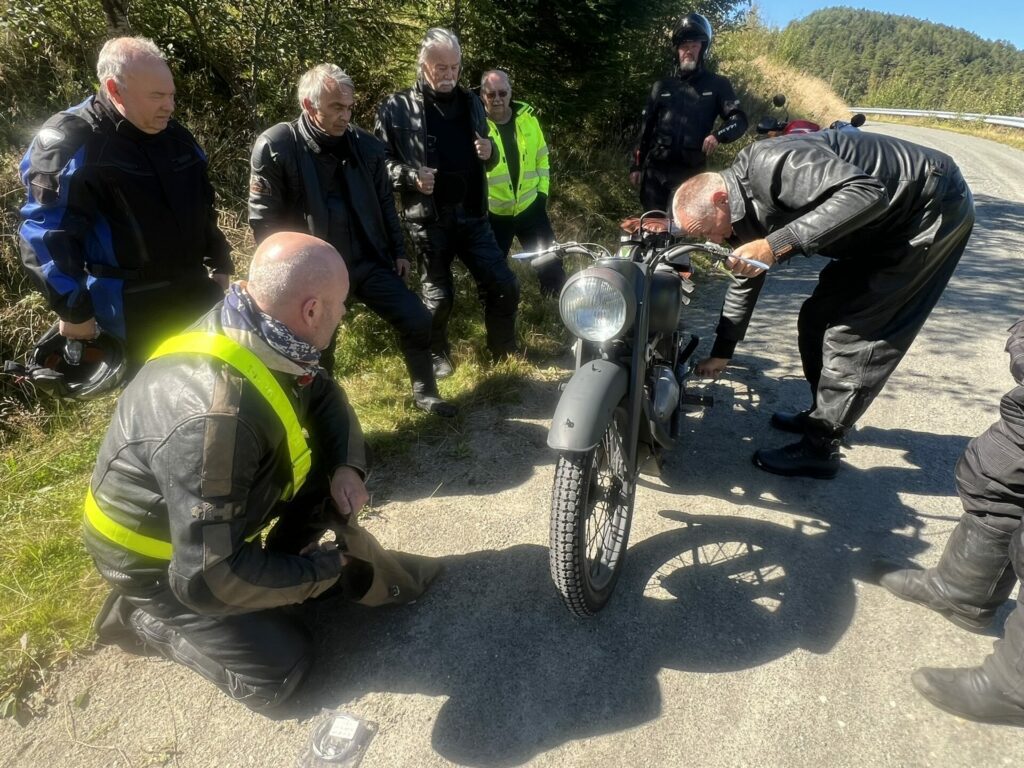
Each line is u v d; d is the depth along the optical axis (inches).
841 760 72.8
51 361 97.2
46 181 86.8
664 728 76.1
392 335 165.6
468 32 247.6
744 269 90.6
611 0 245.9
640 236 101.5
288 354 67.4
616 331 81.2
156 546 69.9
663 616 91.7
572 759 72.7
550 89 259.8
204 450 62.5
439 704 79.0
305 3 190.2
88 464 120.3
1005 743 74.4
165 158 97.3
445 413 138.3
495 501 116.0
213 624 74.0
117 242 94.6
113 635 83.5
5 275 143.2
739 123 212.2
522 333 176.4
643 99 327.3
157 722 77.3
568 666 83.9
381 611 92.7
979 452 82.1
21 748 74.5
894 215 98.3
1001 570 83.4
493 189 177.5
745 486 120.6
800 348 124.0
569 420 78.9
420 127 140.3
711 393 152.9
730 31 542.9
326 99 108.9
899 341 108.2
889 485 121.0
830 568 100.7
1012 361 77.2
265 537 102.3
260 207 112.6
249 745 74.7
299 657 78.2
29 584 93.7
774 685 81.4
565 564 79.8
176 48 200.5
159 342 103.3
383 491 118.8
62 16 180.2
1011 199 377.1
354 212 121.6
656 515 112.7
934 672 79.1
